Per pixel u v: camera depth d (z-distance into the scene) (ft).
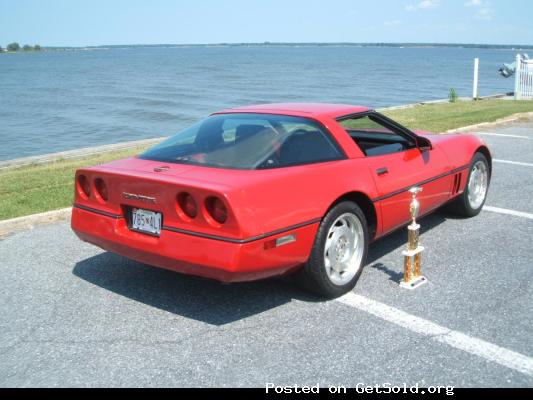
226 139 13.02
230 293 13.32
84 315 12.32
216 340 11.05
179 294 13.35
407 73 255.70
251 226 10.62
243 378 9.70
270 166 11.85
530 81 63.87
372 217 13.93
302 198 11.65
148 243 11.77
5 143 77.97
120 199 12.26
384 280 13.88
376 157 14.19
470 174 18.34
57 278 14.51
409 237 13.30
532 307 12.16
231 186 10.75
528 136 36.09
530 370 9.77
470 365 9.94
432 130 37.96
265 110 14.38
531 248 15.93
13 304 12.96
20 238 17.87
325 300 12.78
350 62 441.27
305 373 9.80
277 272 11.56
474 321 11.56
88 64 471.21
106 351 10.73
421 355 10.28
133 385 9.57
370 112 14.90
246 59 558.56
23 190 23.93
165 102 131.64
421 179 15.39
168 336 11.27
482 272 14.21
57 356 10.59
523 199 21.16
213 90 164.45
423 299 12.68
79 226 13.30
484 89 144.87
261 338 11.07
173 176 11.53
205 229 10.85
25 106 131.54
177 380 9.69
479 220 18.72
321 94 142.31
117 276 14.62
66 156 39.01
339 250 12.81
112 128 90.33
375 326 11.44
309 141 12.92
